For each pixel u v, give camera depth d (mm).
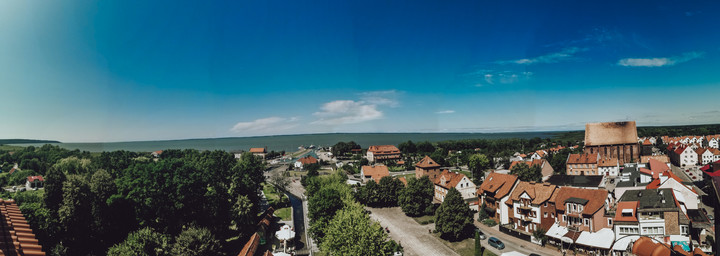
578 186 109750
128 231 77812
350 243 59156
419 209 103500
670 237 66688
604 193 74250
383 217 104312
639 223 68312
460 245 79312
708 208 96000
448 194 84188
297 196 145750
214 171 97375
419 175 155250
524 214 85625
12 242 18125
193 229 65688
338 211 76375
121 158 194750
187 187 78125
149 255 60156
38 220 66812
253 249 72062
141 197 74188
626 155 174375
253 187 103875
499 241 76812
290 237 79812
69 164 159125
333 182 121250
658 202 69812
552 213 79812
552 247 74750
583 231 73062
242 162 108875
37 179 167500
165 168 77688
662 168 125625
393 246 72062
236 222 88750
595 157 160000
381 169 159125
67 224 69688
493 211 96062
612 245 67188
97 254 71812
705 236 72125
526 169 136625
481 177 172000
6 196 126750
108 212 75500
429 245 80562
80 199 71562
